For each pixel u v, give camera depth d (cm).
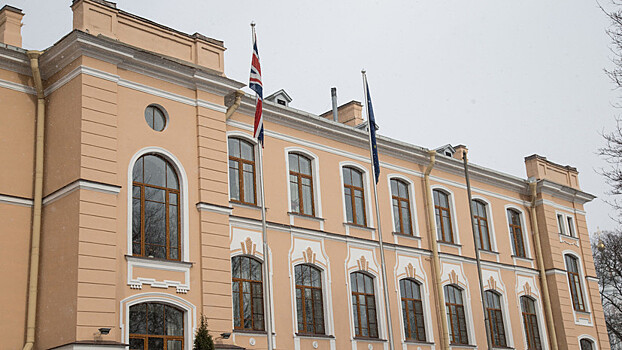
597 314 3556
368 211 2755
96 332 1773
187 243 2048
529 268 3341
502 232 3297
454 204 3111
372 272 2659
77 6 2017
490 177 3306
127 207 1952
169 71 2133
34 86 2038
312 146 2631
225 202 2175
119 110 2009
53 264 1870
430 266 2891
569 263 3556
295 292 2389
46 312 1848
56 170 1947
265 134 2484
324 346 2403
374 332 2608
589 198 3794
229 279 2108
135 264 1917
